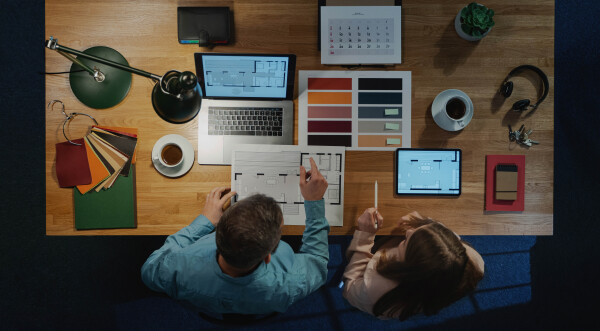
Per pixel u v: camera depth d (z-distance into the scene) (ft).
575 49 7.24
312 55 4.58
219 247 2.81
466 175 4.59
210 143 4.46
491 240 6.98
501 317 6.84
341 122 4.57
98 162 4.38
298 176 4.46
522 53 4.63
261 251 2.78
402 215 4.59
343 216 4.58
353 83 4.57
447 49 4.62
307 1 4.57
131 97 4.48
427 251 3.42
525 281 6.94
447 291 3.47
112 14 4.47
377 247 5.69
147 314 6.59
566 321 6.91
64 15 4.43
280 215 2.96
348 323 6.66
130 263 6.60
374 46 4.46
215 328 6.59
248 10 4.54
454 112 4.54
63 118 4.40
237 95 4.40
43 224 6.66
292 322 6.66
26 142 6.77
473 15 4.26
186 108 3.42
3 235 6.62
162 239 6.62
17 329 6.56
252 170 4.45
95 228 4.38
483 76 4.63
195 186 4.49
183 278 3.41
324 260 3.94
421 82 4.62
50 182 4.36
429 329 6.75
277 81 4.31
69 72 4.37
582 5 7.25
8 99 6.78
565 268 6.98
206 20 4.39
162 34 4.51
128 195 4.41
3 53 6.81
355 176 4.57
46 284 6.58
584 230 7.07
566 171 7.15
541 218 4.59
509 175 4.51
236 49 4.57
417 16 4.61
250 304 3.50
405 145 4.60
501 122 4.62
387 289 3.68
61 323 6.57
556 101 7.23
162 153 4.39
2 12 6.81
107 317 6.59
